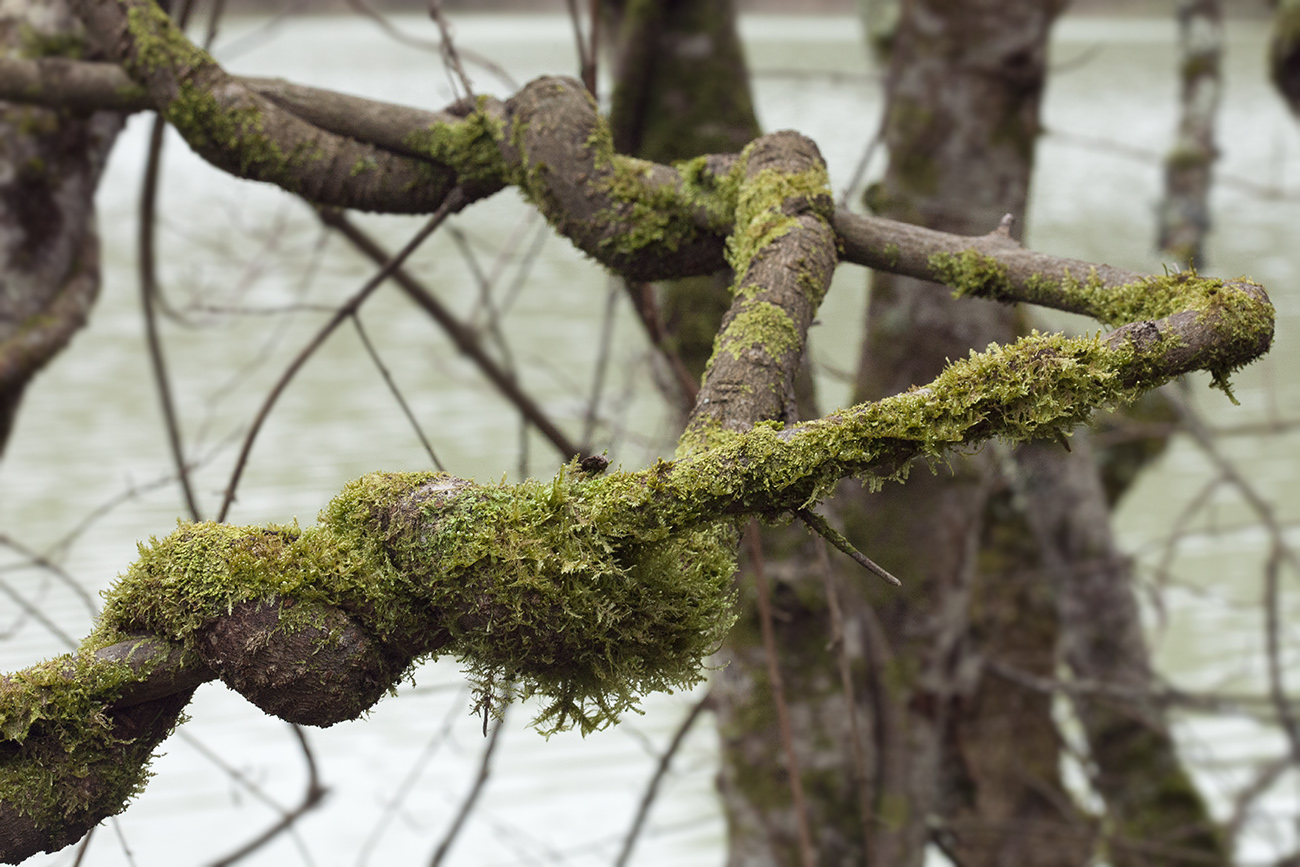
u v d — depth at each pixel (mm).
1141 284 1249
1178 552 6480
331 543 958
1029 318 3398
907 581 3383
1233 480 4227
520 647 937
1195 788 4809
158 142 2910
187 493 2887
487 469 4898
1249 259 4953
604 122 1675
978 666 3900
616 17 3105
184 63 1838
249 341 8914
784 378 1171
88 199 2629
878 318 3348
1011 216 1457
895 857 3213
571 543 918
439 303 3318
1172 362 953
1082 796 5035
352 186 1850
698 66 2912
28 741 944
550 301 9594
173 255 10125
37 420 7160
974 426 911
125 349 8797
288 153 1828
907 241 1417
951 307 3238
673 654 960
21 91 2016
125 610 964
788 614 2961
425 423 6770
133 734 972
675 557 945
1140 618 4562
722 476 917
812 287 1276
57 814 950
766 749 3021
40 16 2318
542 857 4512
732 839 3113
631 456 4031
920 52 3277
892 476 948
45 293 2574
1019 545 4855
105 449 6598
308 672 923
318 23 23844
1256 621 5875
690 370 3021
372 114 1836
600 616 911
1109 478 4828
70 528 5504
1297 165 12359
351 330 9125
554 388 7410
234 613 929
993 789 4703
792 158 1475
